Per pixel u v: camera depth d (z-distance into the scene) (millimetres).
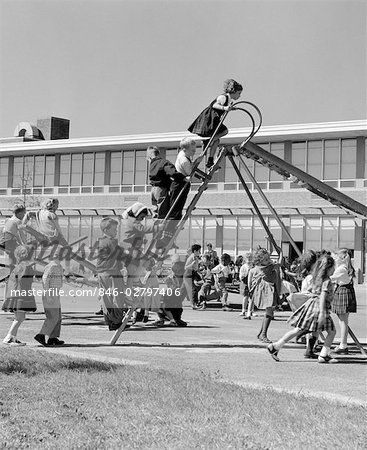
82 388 7582
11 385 7684
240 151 13375
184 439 5785
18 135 63344
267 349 11820
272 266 12680
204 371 9133
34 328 13961
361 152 43500
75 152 53906
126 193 51844
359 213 14703
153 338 13023
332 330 10672
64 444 5523
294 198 45031
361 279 42438
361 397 7867
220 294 21375
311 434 6059
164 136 49031
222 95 12680
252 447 5598
